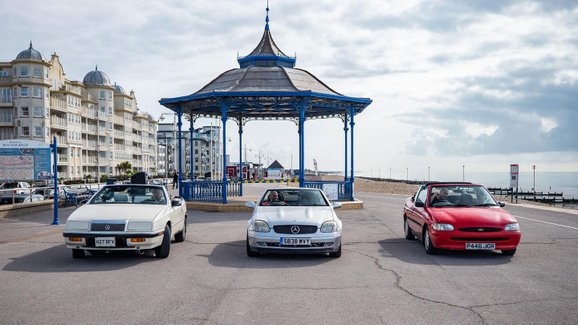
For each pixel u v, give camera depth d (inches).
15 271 316.8
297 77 877.2
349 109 915.4
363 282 288.4
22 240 466.0
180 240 457.4
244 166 1961.1
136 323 207.9
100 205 391.5
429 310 228.8
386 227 584.4
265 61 924.0
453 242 370.6
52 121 2618.1
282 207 402.0
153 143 4675.2
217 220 661.9
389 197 1320.1
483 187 442.6
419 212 426.3
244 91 783.1
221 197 825.5
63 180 2532.0
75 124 2896.2
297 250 357.7
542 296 254.8
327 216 379.2
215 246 430.6
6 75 2632.9
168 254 371.9
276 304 239.0
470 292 263.7
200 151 5565.9
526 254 390.9
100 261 355.3
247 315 220.2
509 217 386.3
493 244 369.7
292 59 952.3
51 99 2625.5
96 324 206.4
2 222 652.1
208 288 272.1
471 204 420.2
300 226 361.1
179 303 240.1
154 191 421.1
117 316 217.8
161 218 368.2
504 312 225.6
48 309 228.2
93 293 259.1
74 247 346.3
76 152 2896.2
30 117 2506.2
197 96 807.1
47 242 452.1
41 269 324.2
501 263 351.9
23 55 2529.5
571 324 208.4
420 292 263.6
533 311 227.0
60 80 2844.5
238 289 269.9
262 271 320.8
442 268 332.5
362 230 554.6
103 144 3309.5
